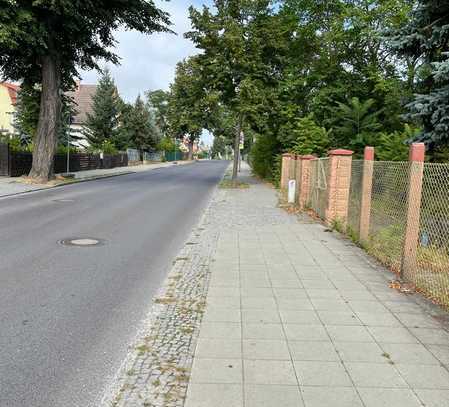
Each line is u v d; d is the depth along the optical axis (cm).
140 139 6191
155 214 1310
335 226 1065
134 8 2269
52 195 1728
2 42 1827
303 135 2084
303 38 2717
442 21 1066
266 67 2450
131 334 454
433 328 466
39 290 588
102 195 1780
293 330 455
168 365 380
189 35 2466
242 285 612
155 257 787
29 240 895
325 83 2525
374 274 678
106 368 382
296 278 651
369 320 486
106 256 784
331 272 686
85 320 489
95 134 5344
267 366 376
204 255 795
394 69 2317
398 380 356
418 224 628
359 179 942
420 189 628
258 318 488
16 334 449
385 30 1118
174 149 8156
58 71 2266
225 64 2405
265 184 2748
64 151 3136
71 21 2062
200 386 343
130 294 580
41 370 377
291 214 1357
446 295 556
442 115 978
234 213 1362
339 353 403
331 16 2666
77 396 338
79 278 647
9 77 2553
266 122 2497
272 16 2488
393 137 1573
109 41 2495
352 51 2531
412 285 616
